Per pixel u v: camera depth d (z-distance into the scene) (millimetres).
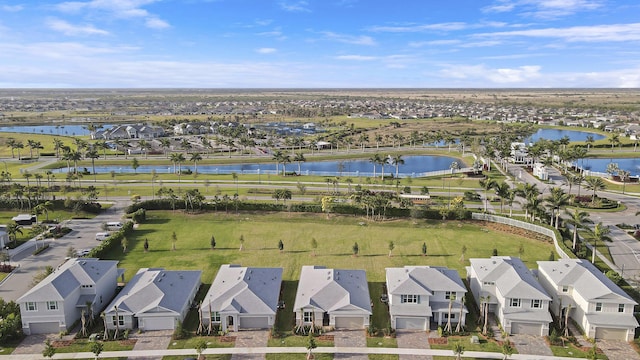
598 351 64062
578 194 148500
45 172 184625
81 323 71500
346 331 69688
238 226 117625
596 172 192000
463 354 63750
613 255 98438
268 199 142750
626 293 72750
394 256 97625
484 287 75188
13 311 70812
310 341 61594
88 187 150875
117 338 67312
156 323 69562
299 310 69875
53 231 110062
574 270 74688
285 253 99500
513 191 123625
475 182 171250
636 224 118375
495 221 119500
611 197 149500
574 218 99562
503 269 76438
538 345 65938
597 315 67750
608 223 121125
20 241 105312
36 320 68312
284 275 88000
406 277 74500
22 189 136000
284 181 171625
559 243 98750
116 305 69625
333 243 105562
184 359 62375
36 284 78000
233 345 65750
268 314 69500
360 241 106875
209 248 102312
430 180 175125
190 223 119812
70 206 127875
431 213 122562
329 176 184500
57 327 69000
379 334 68812
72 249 94688
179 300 72625
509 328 68938
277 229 115438
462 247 101375
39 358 62719
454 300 72062
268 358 62594
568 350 64688
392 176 180375
